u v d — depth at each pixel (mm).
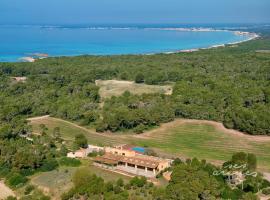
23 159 122312
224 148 143375
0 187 114375
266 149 141500
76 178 108812
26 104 185250
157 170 118438
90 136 158625
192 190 95062
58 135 153000
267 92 187750
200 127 164500
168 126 166750
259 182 107938
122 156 126750
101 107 191750
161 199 95938
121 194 98875
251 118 154875
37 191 109125
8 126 149000
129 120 162250
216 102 180500
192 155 136375
